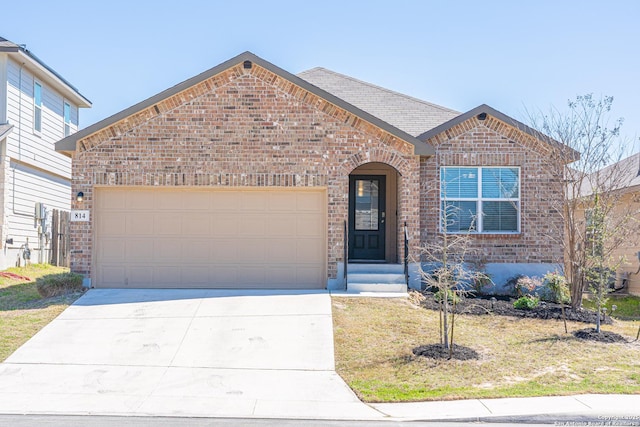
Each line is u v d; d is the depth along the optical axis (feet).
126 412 25.58
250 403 27.07
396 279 48.37
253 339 36.09
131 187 48.91
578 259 43.83
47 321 39.17
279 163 48.80
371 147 49.32
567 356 33.45
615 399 27.02
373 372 31.17
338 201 48.85
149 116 48.70
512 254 52.49
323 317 40.19
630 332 39.37
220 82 48.96
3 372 30.81
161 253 49.06
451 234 52.24
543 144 49.88
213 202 49.32
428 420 24.95
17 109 65.46
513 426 24.52
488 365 31.94
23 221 66.74
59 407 26.11
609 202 47.47
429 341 35.81
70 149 48.14
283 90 49.08
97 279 48.70
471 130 53.01
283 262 49.39
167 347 34.78
